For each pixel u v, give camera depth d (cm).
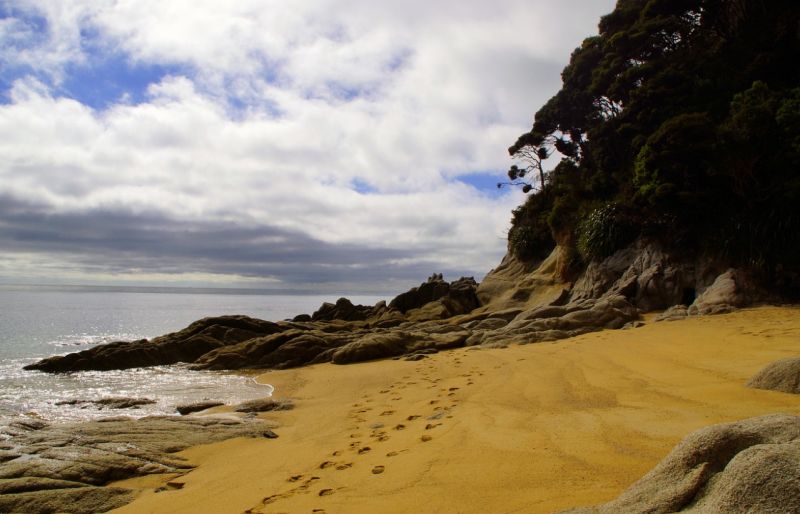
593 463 489
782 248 1895
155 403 1296
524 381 1027
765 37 2767
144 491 607
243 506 526
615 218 2644
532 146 4734
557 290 2991
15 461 668
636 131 2909
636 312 2095
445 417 815
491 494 451
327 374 1697
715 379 805
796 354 936
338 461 658
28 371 2008
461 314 3409
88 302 10806
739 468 270
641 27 3347
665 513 286
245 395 1423
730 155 2044
